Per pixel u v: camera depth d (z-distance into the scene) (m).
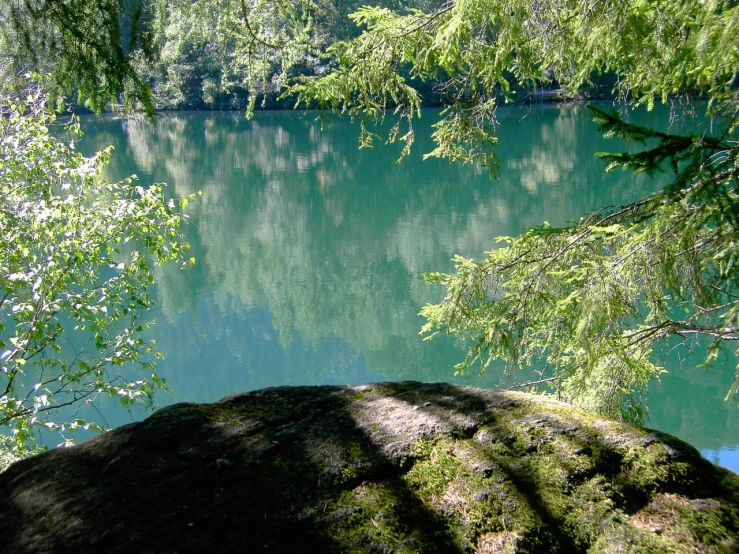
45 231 5.13
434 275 4.26
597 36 3.72
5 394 4.73
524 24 3.93
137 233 5.39
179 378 10.32
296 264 15.80
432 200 20.78
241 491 1.37
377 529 1.26
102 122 41.66
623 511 1.30
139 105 3.18
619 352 3.89
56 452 1.63
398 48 4.06
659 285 3.21
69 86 3.02
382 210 20.14
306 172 26.38
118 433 1.65
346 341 11.70
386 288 13.84
